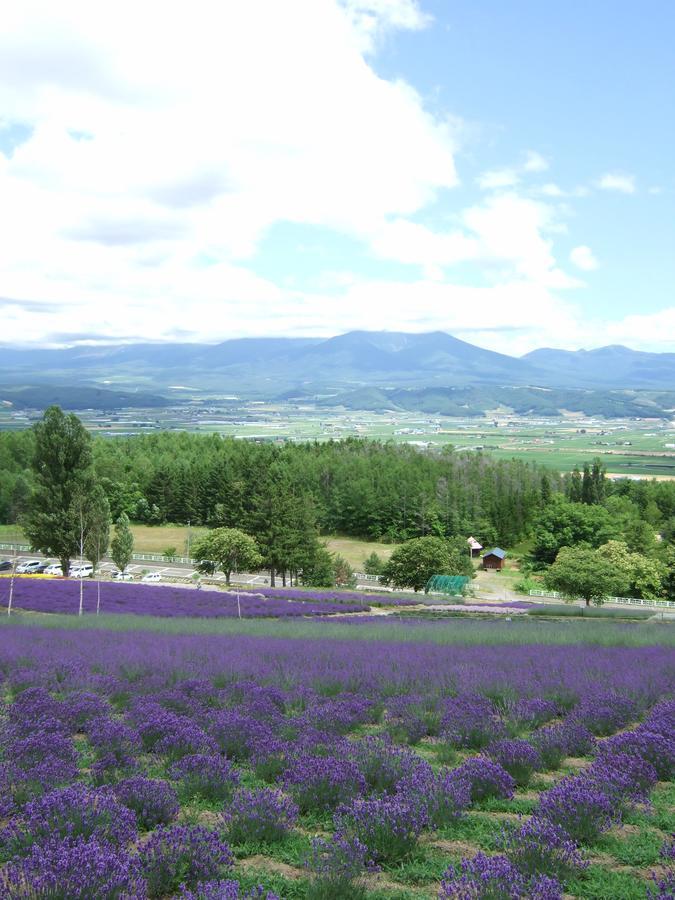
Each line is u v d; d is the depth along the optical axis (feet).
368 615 146.00
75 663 55.57
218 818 26.91
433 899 20.99
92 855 20.13
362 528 403.75
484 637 81.61
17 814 25.32
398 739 39.50
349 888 20.51
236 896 19.19
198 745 34.65
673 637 87.35
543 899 19.06
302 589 215.92
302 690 48.21
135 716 39.83
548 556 336.29
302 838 25.38
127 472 442.91
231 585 225.76
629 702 44.14
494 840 24.68
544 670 55.21
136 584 187.32
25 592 157.28
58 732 37.04
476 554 379.35
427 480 425.69
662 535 370.73
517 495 409.69
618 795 27.78
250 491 364.99
